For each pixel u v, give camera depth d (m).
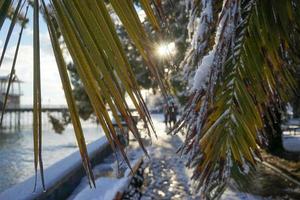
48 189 5.64
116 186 5.92
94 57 0.65
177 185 8.54
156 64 0.76
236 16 2.22
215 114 2.37
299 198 7.12
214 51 2.50
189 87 2.98
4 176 15.75
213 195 2.45
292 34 2.73
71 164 7.62
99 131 39.69
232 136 2.33
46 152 23.45
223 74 2.44
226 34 2.22
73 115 0.66
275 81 2.62
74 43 0.64
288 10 2.65
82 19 0.65
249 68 2.47
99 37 0.66
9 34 0.60
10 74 0.64
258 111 2.56
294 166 10.49
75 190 7.48
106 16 0.67
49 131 39.22
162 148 15.80
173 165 11.25
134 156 12.20
